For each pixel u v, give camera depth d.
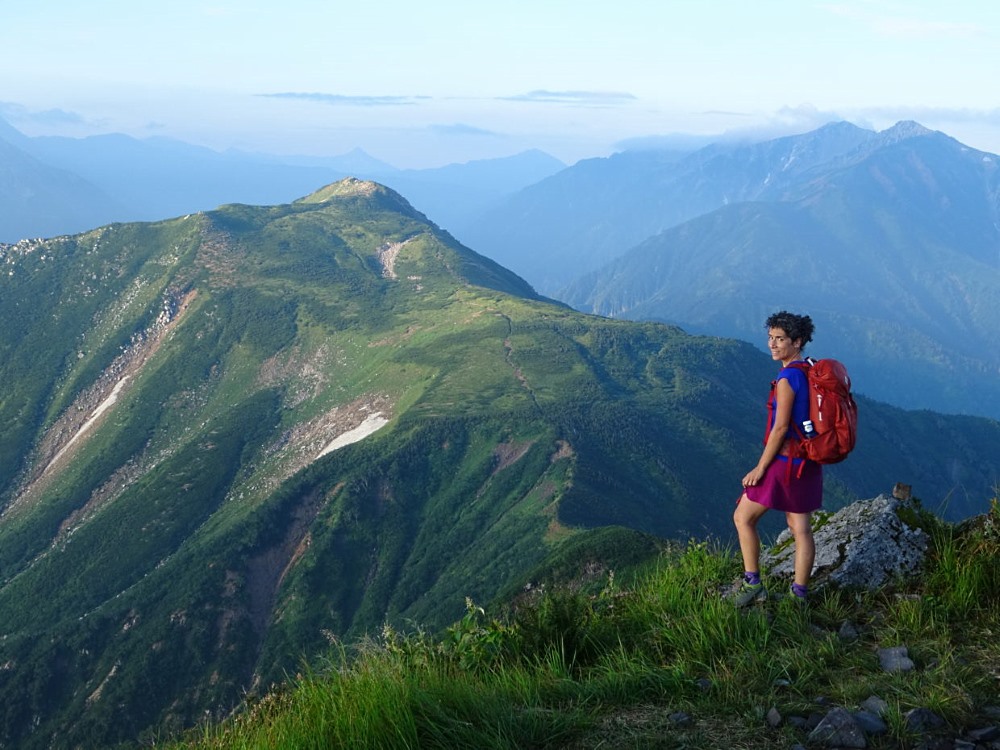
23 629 164.38
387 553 166.50
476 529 169.75
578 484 173.50
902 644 6.35
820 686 5.84
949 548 7.38
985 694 5.39
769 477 7.18
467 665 7.13
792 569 7.94
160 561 181.75
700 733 5.31
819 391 6.92
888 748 4.92
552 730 5.53
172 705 133.62
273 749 5.70
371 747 5.42
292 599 154.38
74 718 132.50
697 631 6.82
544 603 7.87
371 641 7.26
